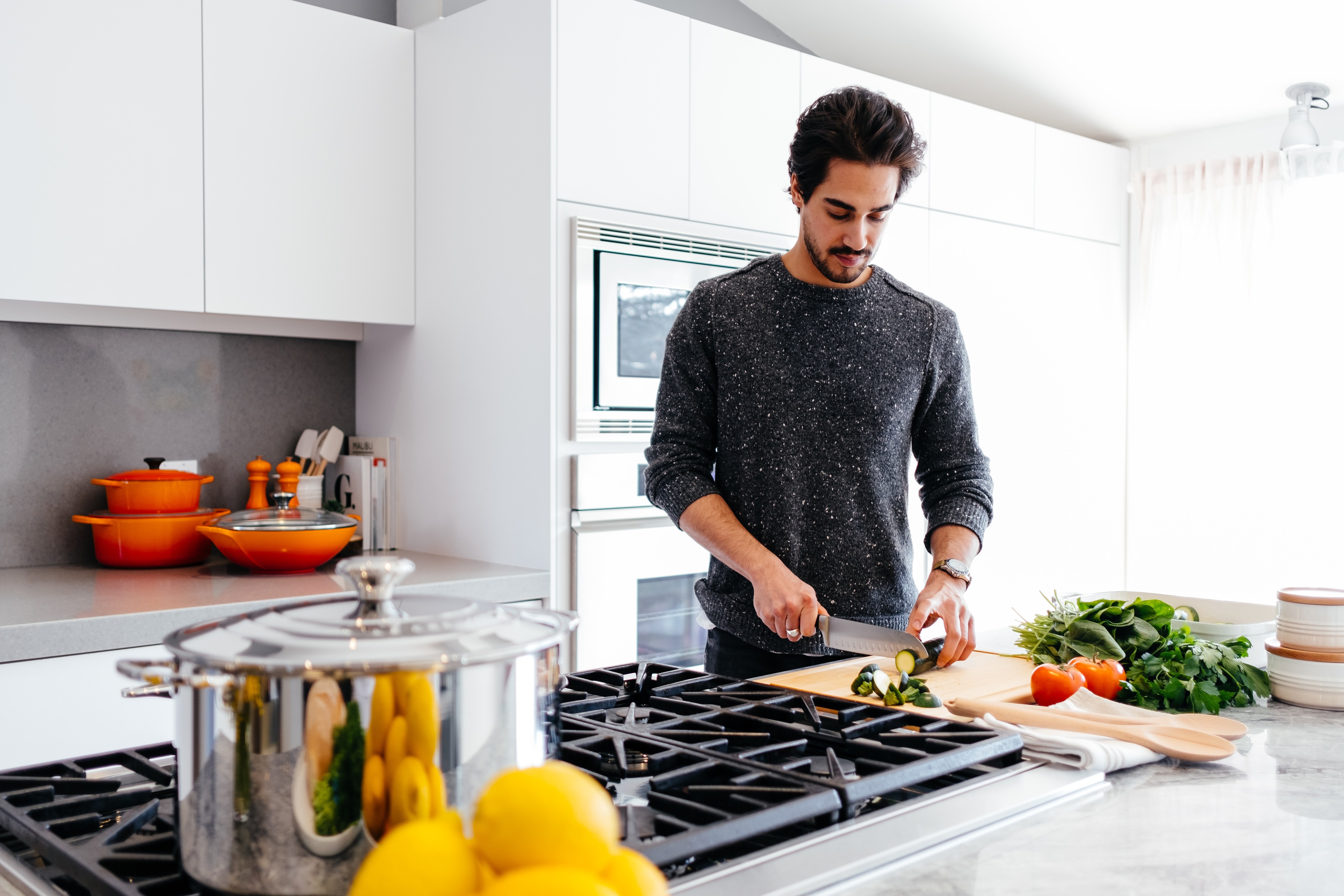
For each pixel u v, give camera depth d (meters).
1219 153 3.69
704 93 2.51
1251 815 0.84
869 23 3.29
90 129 2.02
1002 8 3.09
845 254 1.48
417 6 2.66
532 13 2.24
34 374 2.26
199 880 0.61
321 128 2.36
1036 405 3.48
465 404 2.43
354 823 0.58
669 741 0.91
